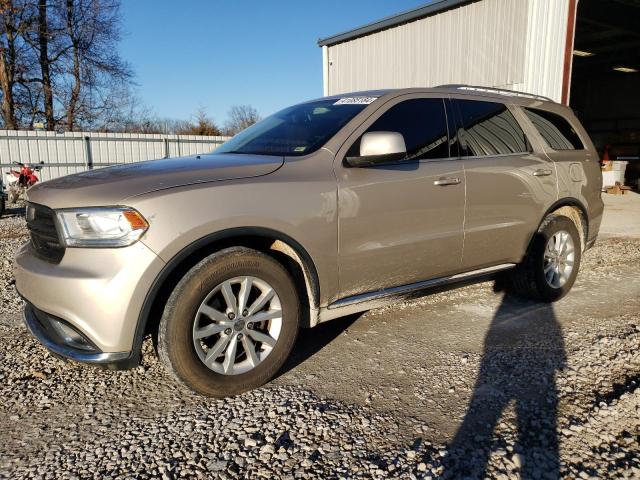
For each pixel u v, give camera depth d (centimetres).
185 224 244
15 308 430
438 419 250
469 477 204
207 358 260
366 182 307
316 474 208
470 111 386
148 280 237
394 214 320
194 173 267
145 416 257
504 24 1102
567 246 441
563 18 1000
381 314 411
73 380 298
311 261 288
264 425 245
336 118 337
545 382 286
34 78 2619
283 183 277
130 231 235
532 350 332
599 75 2358
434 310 419
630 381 286
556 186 425
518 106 426
